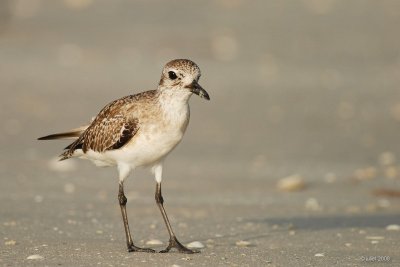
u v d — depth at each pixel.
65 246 10.22
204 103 22.31
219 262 9.47
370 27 29.94
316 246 10.52
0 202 13.11
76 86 24.02
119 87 23.84
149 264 9.31
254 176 15.71
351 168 16.50
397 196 14.34
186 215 12.59
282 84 24.17
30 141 18.59
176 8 33.41
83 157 10.96
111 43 29.28
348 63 26.56
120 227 11.65
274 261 9.55
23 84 24.20
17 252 9.81
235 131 19.75
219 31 30.12
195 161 16.92
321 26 30.20
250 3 33.38
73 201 13.37
